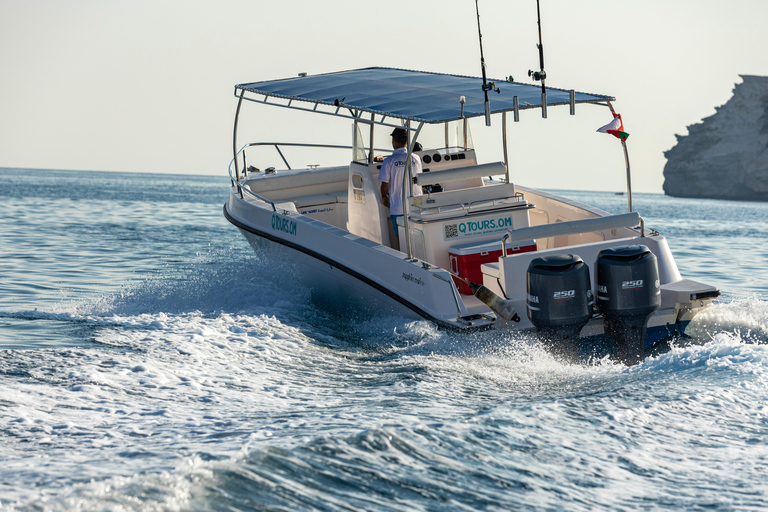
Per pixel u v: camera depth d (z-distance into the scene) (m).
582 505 2.61
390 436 3.11
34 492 2.47
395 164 6.58
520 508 2.56
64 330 5.20
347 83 7.34
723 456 3.11
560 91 6.47
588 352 5.34
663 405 3.69
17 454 2.97
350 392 4.16
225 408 3.74
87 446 3.09
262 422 3.47
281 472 2.69
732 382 4.05
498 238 6.30
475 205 6.26
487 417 3.43
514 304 5.34
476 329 5.21
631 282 4.97
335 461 2.83
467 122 7.27
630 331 5.07
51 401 3.68
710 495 2.71
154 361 4.50
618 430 3.36
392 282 5.96
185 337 5.14
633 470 2.95
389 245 6.93
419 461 2.90
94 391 3.88
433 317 5.46
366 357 5.12
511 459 2.98
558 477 2.84
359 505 2.50
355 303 6.50
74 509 2.26
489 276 5.64
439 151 7.06
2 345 4.70
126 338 5.02
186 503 2.38
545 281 4.91
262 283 7.45
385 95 6.53
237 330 5.52
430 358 5.02
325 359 4.98
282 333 5.57
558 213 7.35
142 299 6.92
